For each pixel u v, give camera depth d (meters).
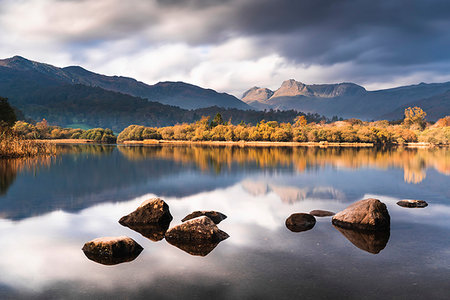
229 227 16.42
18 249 13.18
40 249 13.16
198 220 14.55
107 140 191.62
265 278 10.43
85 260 11.98
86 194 27.03
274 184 33.41
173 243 13.88
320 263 11.61
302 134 175.12
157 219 17.30
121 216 19.03
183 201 24.09
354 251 12.87
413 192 28.58
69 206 22.03
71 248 13.28
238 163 58.81
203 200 24.50
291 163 58.97
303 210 21.00
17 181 34.59
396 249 13.10
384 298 9.18
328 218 18.19
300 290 9.62
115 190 29.27
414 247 13.37
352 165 55.22
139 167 50.84
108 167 50.53
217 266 11.37
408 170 47.59
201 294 9.42
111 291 9.65
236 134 184.88
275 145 159.62
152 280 10.33
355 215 16.50
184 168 49.84
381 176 40.28
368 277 10.48
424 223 17.27
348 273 10.78
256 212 20.23
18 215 19.23
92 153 87.50
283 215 19.36
